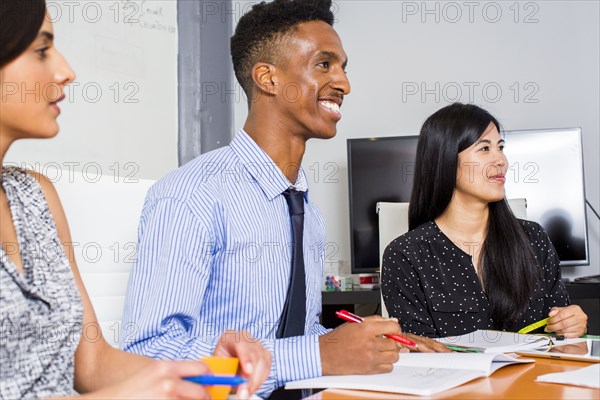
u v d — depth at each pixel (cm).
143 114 289
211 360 83
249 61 142
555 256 215
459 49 362
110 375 103
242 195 136
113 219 133
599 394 98
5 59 89
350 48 372
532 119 354
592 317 336
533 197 330
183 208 127
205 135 316
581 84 350
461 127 207
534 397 96
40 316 92
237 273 132
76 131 257
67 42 255
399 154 338
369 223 338
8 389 87
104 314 130
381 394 100
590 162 346
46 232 99
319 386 106
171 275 122
